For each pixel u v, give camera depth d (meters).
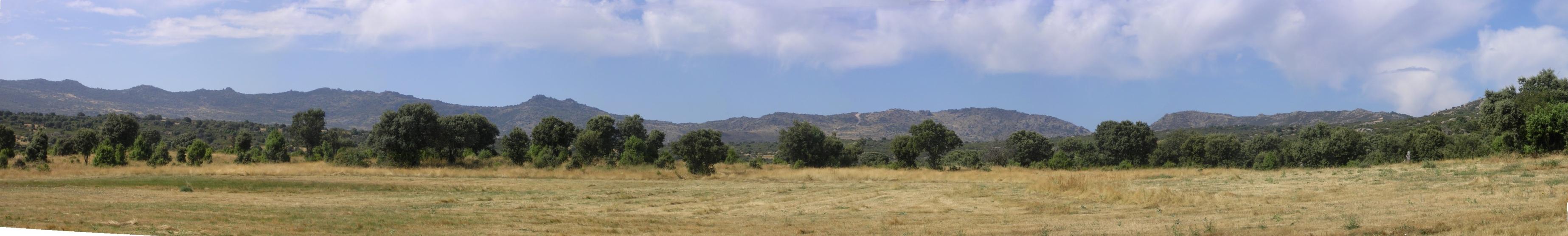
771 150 158.12
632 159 59.41
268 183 34.59
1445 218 14.61
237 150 72.88
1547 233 12.09
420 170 47.31
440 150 60.56
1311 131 61.22
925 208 23.03
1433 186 22.09
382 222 18.69
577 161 57.28
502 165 59.84
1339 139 58.69
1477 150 47.16
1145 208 20.62
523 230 17.38
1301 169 34.56
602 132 74.81
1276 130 158.75
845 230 17.50
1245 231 14.82
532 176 44.16
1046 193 25.81
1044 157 75.06
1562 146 32.91
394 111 58.22
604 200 27.77
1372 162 53.84
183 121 143.25
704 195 29.64
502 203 26.27
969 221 19.08
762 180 41.97
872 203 25.33
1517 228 12.59
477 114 73.00
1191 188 26.27
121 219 17.97
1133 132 72.56
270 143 68.94
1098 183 26.92
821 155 76.06
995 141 84.00
